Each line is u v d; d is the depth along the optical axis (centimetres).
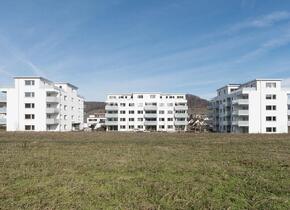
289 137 5672
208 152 2941
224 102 9838
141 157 2503
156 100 11881
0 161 2203
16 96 8500
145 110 11794
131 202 1148
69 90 10031
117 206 1098
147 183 1475
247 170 1856
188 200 1174
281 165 2052
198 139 5172
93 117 15575
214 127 10906
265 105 8262
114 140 4803
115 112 11875
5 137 5281
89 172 1784
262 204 1123
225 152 2948
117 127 11869
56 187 1393
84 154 2708
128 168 1925
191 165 2058
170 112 11850
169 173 1775
